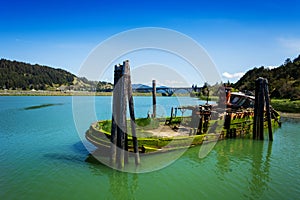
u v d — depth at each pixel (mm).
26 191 12055
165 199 11703
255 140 22812
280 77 85688
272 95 71188
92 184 12977
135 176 14141
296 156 18594
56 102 78250
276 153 19312
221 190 12633
